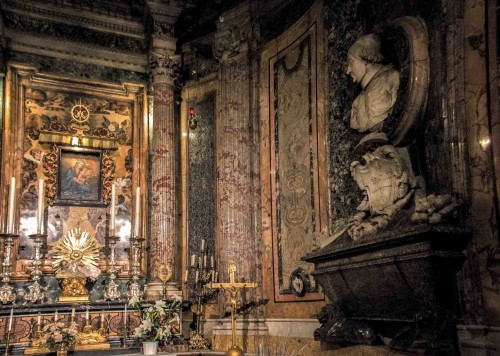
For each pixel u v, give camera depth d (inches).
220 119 349.1
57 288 320.2
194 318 338.3
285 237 299.7
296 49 309.6
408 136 209.2
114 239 321.4
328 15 283.3
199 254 350.6
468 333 173.5
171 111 355.9
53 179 335.6
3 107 329.1
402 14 226.1
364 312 220.4
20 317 286.5
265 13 338.3
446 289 176.4
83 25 360.5
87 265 323.6
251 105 335.3
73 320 286.5
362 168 227.8
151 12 355.9
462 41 187.6
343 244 219.1
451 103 187.3
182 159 368.8
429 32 205.8
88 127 351.9
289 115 309.4
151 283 329.1
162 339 297.7
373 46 230.2
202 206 355.6
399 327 204.4
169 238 335.6
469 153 182.5
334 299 236.5
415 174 207.9
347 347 236.2
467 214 178.7
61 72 351.6
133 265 319.6
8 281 289.6
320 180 276.2
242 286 281.0
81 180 343.3
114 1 366.6
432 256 171.2
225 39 350.0
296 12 312.0
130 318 310.7
